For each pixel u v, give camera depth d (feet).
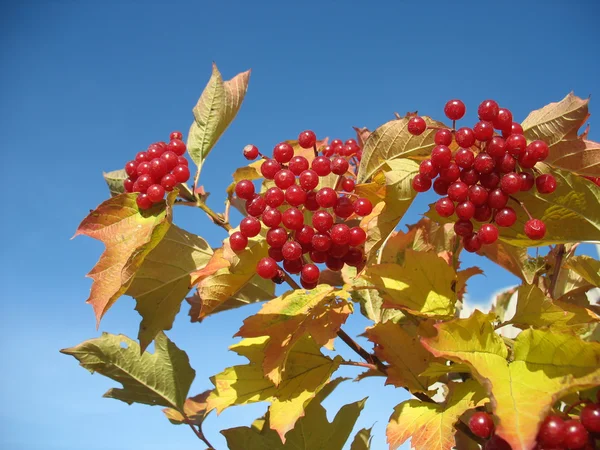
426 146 0.97
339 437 1.11
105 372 1.27
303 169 0.96
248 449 1.11
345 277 1.22
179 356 1.30
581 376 0.74
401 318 1.17
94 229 1.04
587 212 0.91
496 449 0.75
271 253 0.96
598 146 0.90
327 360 1.07
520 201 0.92
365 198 0.95
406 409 0.90
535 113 0.92
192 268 1.15
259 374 1.08
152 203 1.07
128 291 1.12
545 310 0.93
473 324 0.81
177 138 1.18
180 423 1.29
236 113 1.20
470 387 0.87
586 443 0.71
